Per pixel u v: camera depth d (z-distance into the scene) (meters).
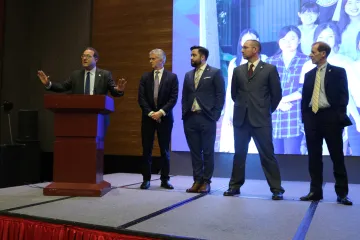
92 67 3.25
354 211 2.37
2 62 5.70
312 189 2.88
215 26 4.89
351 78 4.23
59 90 3.21
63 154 2.93
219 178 4.62
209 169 3.26
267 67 3.07
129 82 5.43
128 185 3.64
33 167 5.34
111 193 3.05
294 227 1.92
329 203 2.68
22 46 6.03
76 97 2.85
